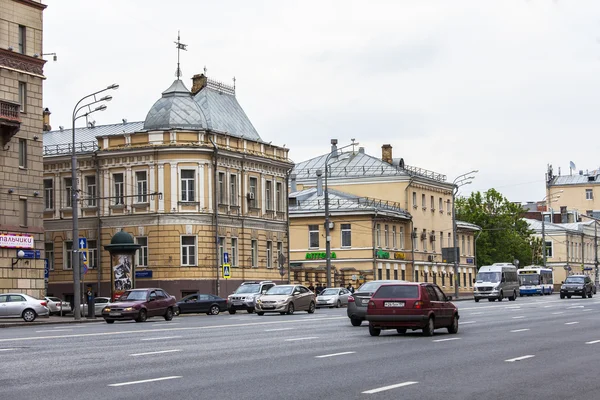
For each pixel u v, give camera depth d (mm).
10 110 50938
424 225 100250
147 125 67000
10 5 52219
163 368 18938
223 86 75562
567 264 145000
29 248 52750
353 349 23906
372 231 86438
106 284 66688
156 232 64812
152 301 44625
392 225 92188
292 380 16688
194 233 64812
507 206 123812
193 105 67625
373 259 86188
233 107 75312
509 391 15234
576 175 169875
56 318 50719
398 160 100438
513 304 65688
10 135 51344
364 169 98812
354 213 86812
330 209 87750
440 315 29984
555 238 145625
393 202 96000
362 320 36156
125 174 66188
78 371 18375
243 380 16688
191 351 23312
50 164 69875
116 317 43406
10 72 51875
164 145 64562
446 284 106000
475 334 30438
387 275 89562
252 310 57188
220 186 67375
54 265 69500
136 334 31094
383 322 29234
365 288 36469
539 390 15391
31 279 52844
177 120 66375
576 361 20469
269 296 50594
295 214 88250
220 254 66938
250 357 21484
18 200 52312
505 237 121000
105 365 19609
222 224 67125
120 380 16766
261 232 72062
